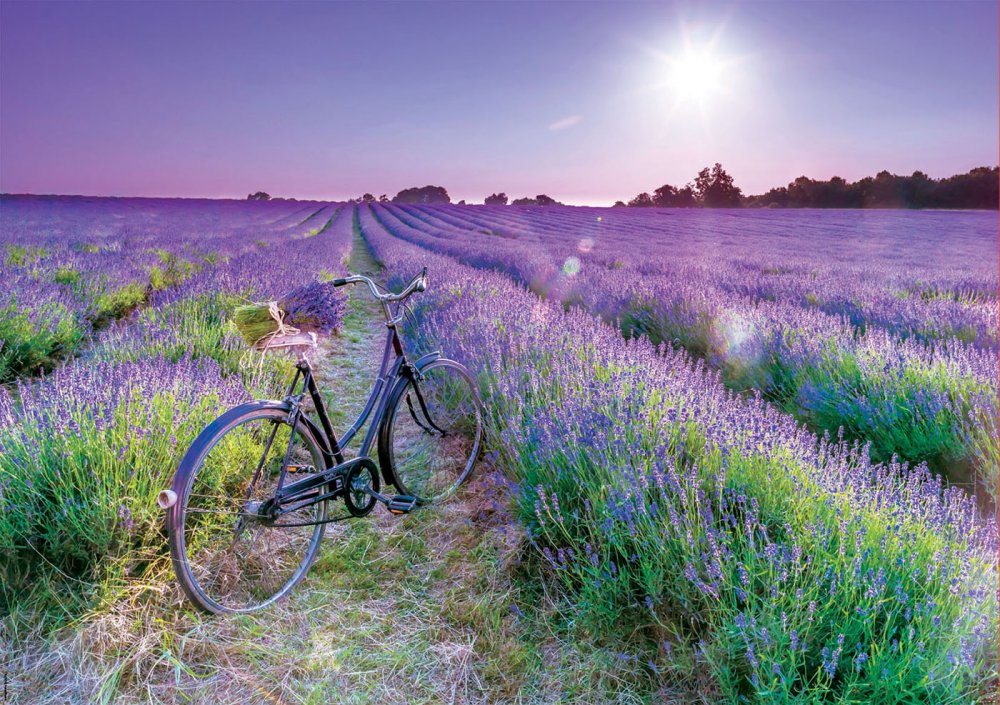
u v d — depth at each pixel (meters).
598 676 1.91
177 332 4.82
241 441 2.75
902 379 3.93
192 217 38.34
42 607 2.06
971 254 20.23
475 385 3.49
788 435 2.76
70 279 8.19
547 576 2.39
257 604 2.25
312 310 2.34
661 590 1.99
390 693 1.86
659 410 2.96
